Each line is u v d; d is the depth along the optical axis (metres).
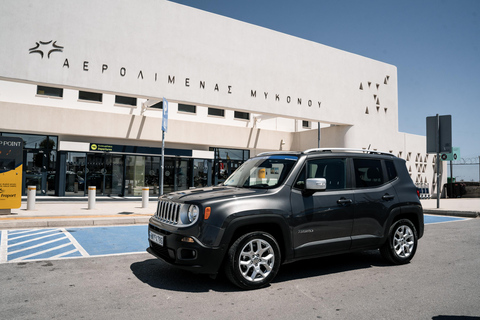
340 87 19.75
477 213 12.45
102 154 18.62
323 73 19.00
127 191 19.19
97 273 4.95
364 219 5.15
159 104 19.62
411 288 4.41
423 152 25.25
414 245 5.70
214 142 20.86
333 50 19.55
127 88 13.70
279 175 4.85
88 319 3.36
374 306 3.79
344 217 4.96
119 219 9.91
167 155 19.59
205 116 21.06
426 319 3.46
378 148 21.69
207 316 3.47
